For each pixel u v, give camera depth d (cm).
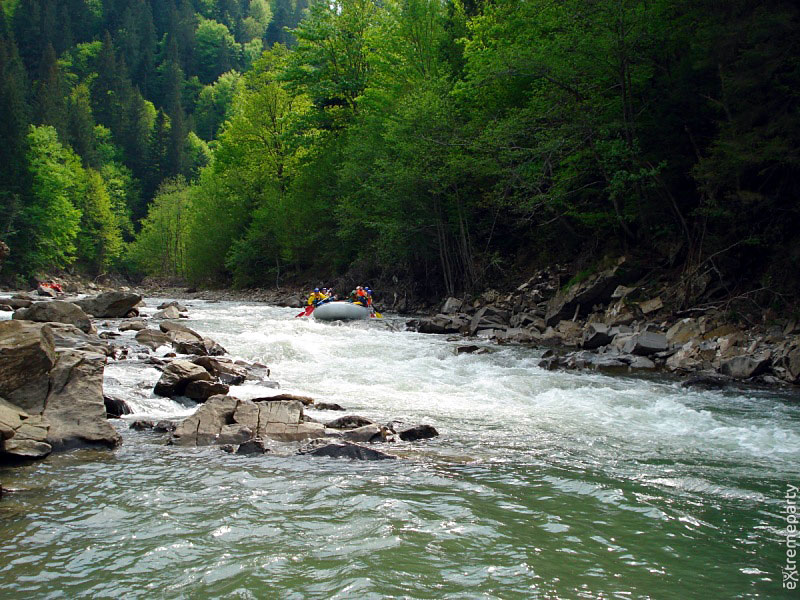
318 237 4062
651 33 1897
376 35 3519
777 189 1623
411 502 538
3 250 2108
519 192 2416
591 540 466
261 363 1287
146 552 427
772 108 1539
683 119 1942
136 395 939
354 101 3997
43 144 6550
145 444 713
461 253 2925
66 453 666
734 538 476
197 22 18350
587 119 2045
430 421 875
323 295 2536
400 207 2920
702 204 1827
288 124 4559
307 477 603
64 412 728
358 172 3241
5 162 6056
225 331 1816
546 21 2150
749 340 1406
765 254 1669
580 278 2050
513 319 2128
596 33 1958
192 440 719
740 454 727
